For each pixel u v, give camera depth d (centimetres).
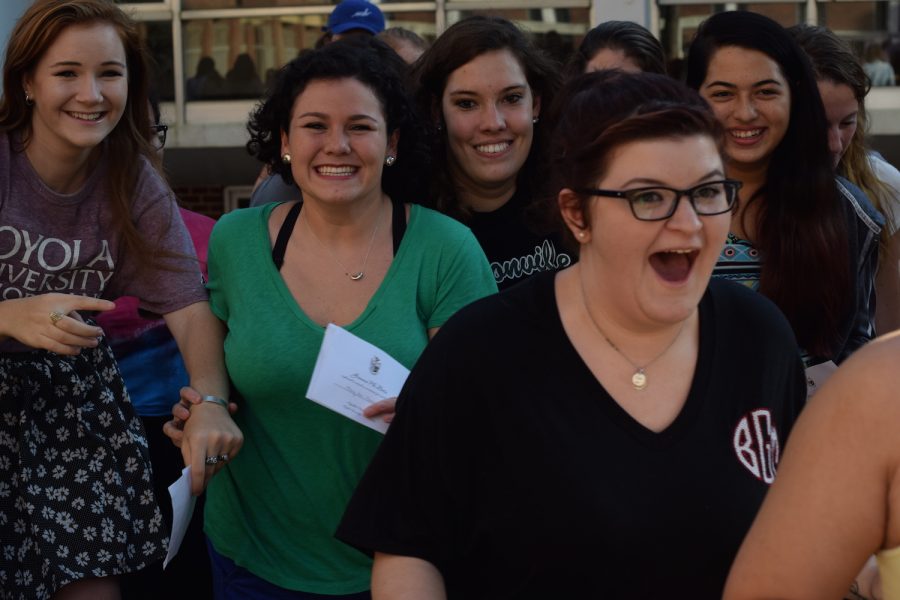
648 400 249
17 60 362
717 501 242
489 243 450
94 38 363
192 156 1398
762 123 405
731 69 405
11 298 374
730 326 258
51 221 374
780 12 1302
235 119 1384
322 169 373
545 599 249
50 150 369
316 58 379
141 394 488
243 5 1374
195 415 362
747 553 215
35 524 359
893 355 203
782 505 210
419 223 386
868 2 1295
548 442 245
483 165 443
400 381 355
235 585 380
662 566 241
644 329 250
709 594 243
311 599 371
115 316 489
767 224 409
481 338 254
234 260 381
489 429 252
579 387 249
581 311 256
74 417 372
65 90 360
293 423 369
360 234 380
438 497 259
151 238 387
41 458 366
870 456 202
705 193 241
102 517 368
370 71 379
